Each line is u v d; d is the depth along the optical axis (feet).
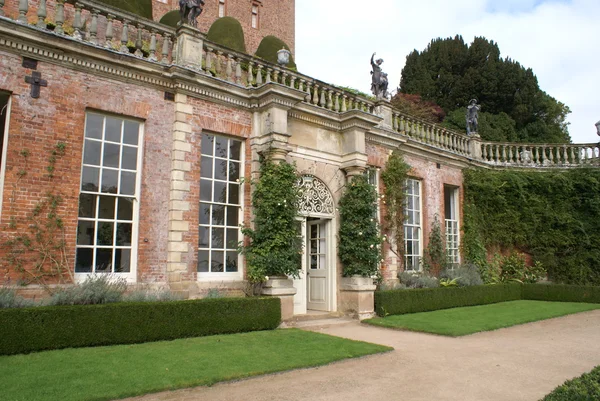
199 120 30.76
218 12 64.49
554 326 33.14
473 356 22.95
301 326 31.30
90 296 23.12
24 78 24.25
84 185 26.27
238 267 32.07
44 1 25.39
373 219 38.01
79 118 25.90
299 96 33.22
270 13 72.08
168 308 24.13
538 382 18.34
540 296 51.19
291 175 31.96
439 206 50.47
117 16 28.27
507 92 99.60
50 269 23.93
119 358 19.34
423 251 47.83
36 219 23.84
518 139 99.19
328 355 21.62
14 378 16.02
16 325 19.47
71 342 20.89
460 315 36.99
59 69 25.52
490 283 50.65
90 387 15.44
